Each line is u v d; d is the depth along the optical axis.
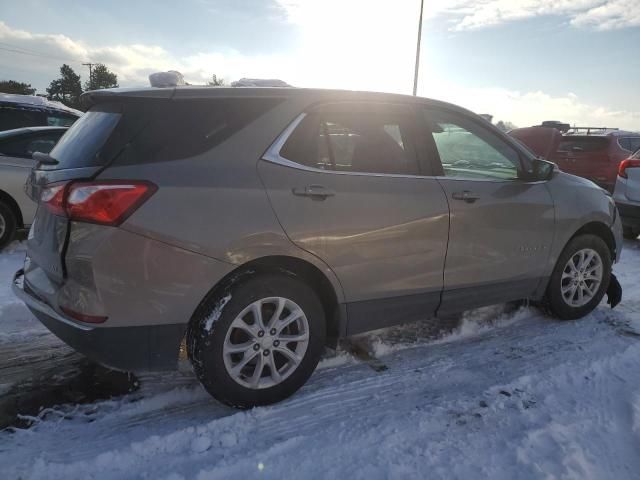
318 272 2.91
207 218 2.51
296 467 2.39
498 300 3.75
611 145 10.84
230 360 2.70
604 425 2.76
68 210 2.38
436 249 3.25
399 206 3.06
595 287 4.32
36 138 6.18
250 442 2.57
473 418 2.81
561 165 11.48
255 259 2.68
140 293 2.43
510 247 3.63
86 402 2.91
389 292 3.12
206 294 2.59
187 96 2.65
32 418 2.72
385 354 3.62
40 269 2.79
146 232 2.40
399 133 3.23
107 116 2.68
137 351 2.52
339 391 3.08
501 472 2.38
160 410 2.87
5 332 3.77
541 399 3.02
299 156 2.83
